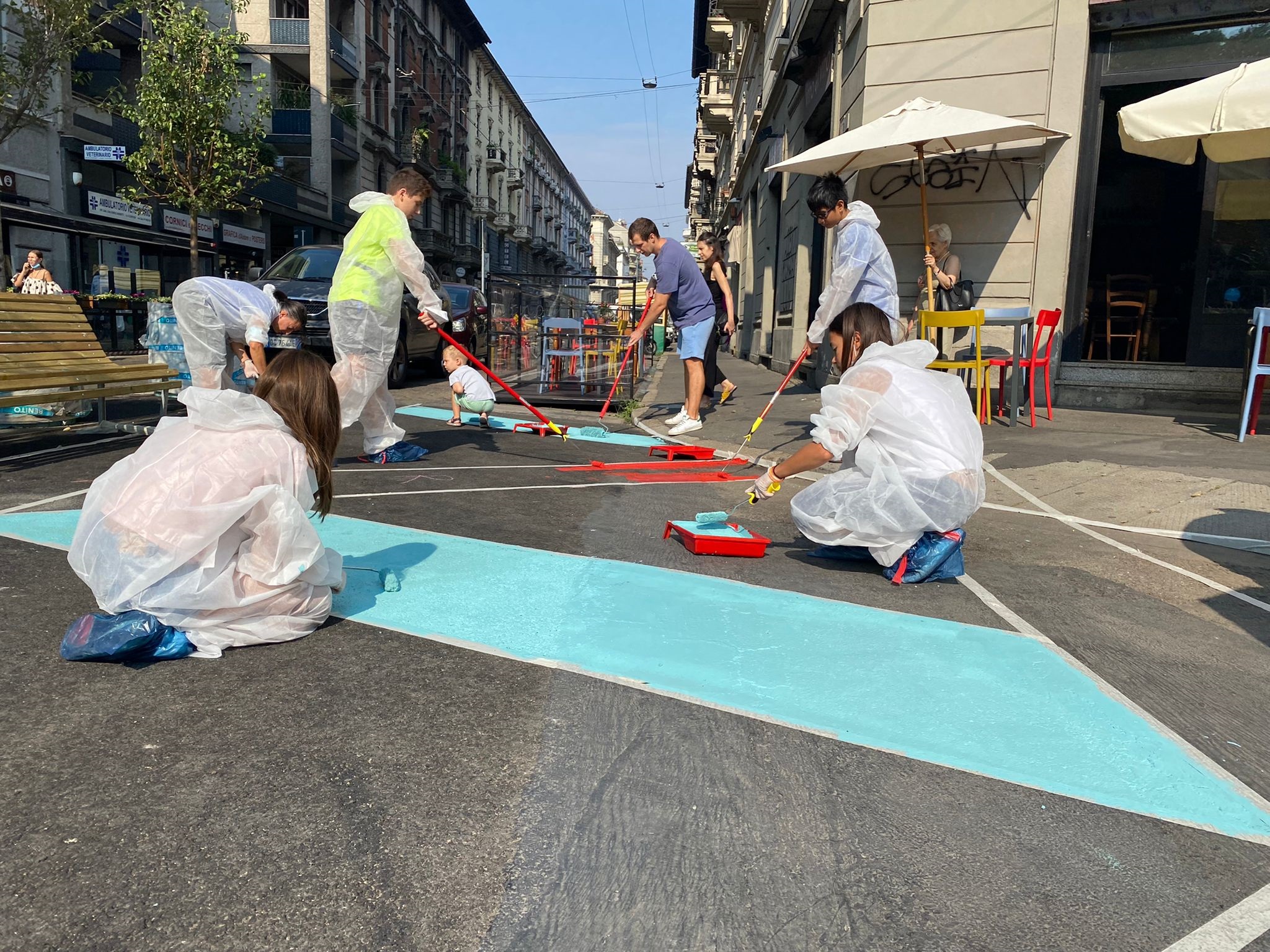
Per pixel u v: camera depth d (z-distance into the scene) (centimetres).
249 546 263
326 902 151
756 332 1955
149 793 183
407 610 302
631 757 205
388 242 541
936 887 161
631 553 387
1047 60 802
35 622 276
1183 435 657
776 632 292
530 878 160
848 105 973
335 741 208
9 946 138
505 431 789
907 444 350
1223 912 156
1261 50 771
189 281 623
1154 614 322
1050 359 821
